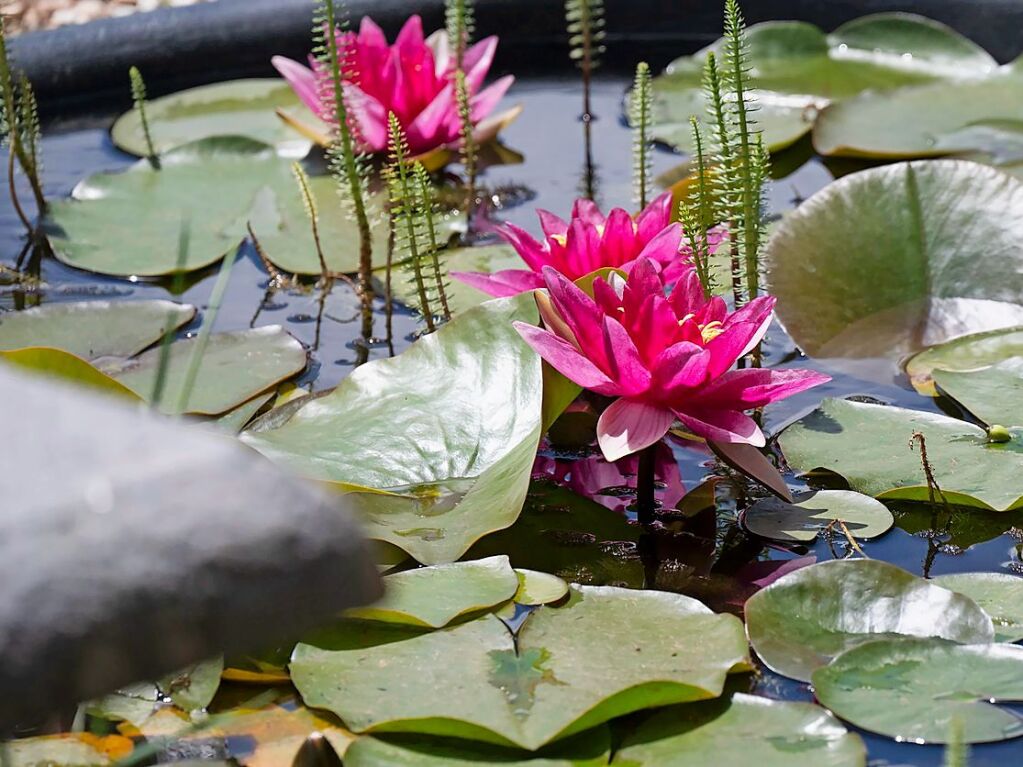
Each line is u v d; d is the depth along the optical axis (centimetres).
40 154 188
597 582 136
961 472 141
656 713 126
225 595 55
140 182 187
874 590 131
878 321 159
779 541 138
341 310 165
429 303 163
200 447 59
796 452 144
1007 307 159
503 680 126
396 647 129
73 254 173
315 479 139
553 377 142
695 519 140
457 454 141
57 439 58
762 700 126
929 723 124
